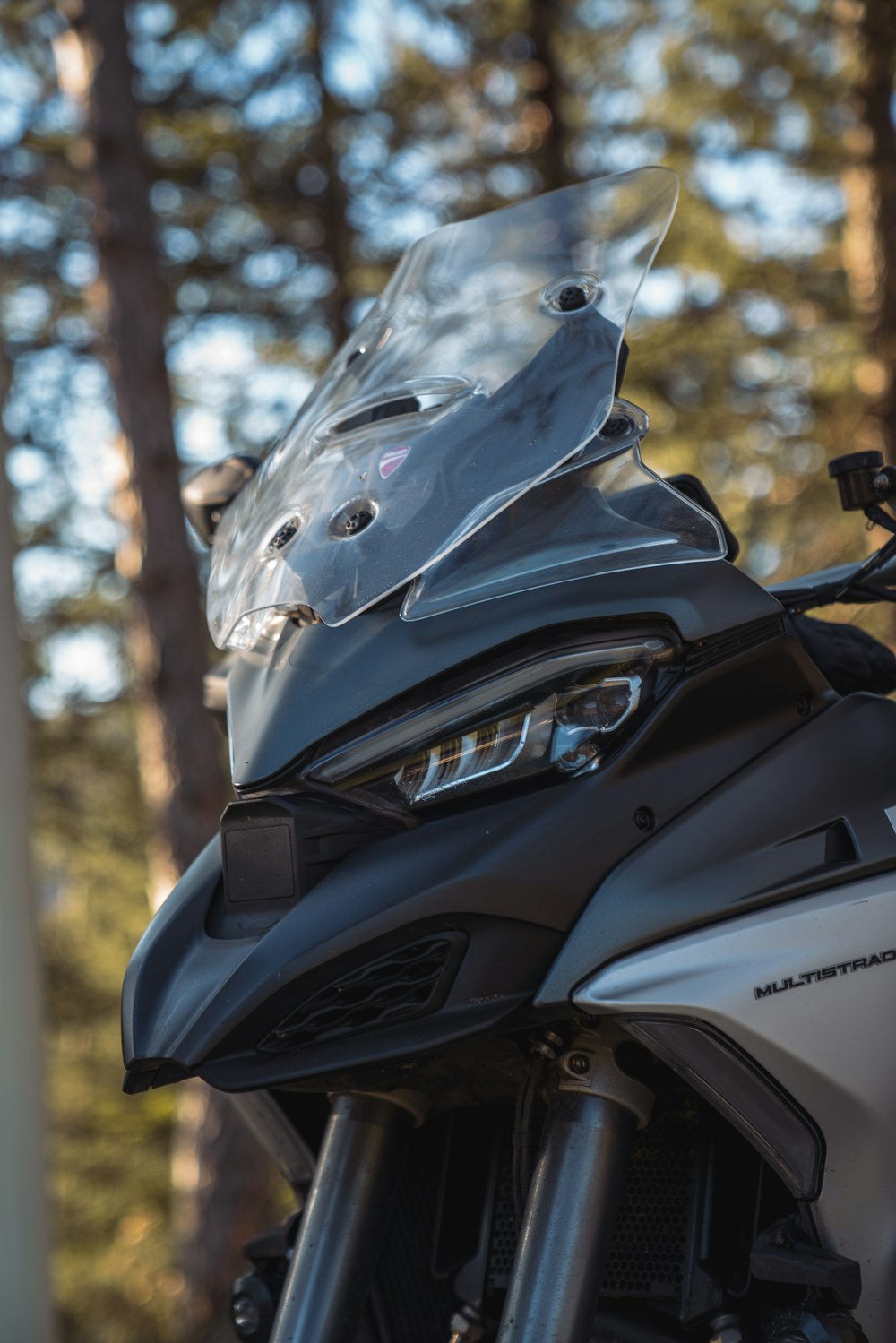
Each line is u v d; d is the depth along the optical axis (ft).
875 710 4.85
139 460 28.58
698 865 4.25
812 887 4.33
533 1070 4.40
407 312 5.54
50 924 38.34
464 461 4.58
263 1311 5.29
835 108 35.47
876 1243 4.23
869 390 30.73
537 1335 3.95
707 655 4.42
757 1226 4.54
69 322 34.42
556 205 5.49
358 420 5.06
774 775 4.48
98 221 29.25
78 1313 35.78
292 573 4.50
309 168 36.14
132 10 31.14
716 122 36.65
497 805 4.19
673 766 4.36
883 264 30.40
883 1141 4.24
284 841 4.10
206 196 36.11
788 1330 4.14
